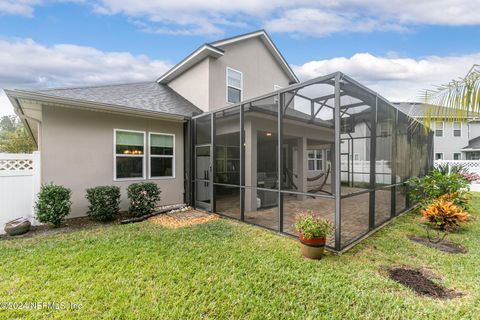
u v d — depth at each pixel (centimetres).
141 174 714
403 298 260
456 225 479
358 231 493
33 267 321
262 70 1130
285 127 768
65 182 584
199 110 885
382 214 639
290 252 382
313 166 1345
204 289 273
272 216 625
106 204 565
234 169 860
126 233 477
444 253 379
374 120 491
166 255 364
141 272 310
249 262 342
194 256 361
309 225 363
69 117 592
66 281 286
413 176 730
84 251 375
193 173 757
